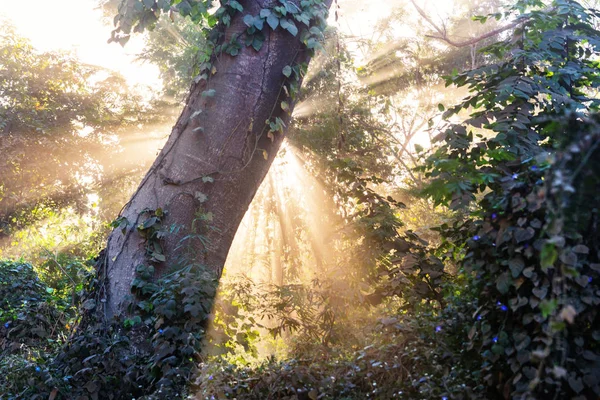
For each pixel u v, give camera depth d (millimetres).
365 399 3918
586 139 2348
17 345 6098
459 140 5070
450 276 5766
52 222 18391
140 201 6008
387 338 4199
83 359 5066
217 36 6359
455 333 3906
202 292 5168
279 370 4172
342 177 7113
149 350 5418
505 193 3281
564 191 2418
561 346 2850
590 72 5645
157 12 6516
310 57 6566
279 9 6109
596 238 2973
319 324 5934
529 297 3146
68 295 8164
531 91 5086
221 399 3986
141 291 5594
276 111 6309
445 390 3512
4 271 7418
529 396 2916
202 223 5949
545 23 5762
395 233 6375
